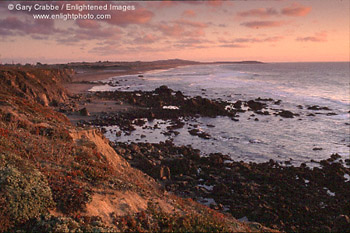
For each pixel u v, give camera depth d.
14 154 14.67
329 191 29.88
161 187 28.83
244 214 25.11
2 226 10.01
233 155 41.50
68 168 17.02
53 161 17.47
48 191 12.51
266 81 166.62
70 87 123.38
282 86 137.62
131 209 14.63
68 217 11.60
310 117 67.56
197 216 15.88
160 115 68.50
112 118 62.59
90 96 93.31
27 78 73.06
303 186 30.42
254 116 69.31
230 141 48.53
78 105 76.31
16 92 63.94
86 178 16.44
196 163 37.31
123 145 42.44
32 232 10.37
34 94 68.38
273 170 34.88
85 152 21.86
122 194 16.20
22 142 18.28
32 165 14.40
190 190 29.78
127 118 64.31
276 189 29.64
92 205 13.34
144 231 13.01
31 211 11.12
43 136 22.20
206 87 133.62
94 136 29.17
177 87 133.25
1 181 11.48
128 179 21.77
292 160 39.50
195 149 43.25
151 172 32.47
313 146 45.84
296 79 180.75
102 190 15.69
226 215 21.64
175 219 14.88
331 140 49.03
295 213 25.23
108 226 12.14
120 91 109.94
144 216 14.18
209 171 34.84
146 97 92.94
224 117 68.69
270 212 24.80
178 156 39.94
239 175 33.06
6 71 68.19
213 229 14.51
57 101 75.44
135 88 128.25
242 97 100.50
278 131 55.16
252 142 47.94
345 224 22.31
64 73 149.38
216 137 50.91
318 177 32.88
